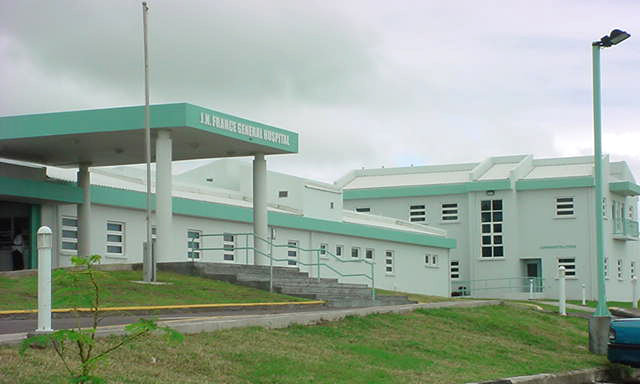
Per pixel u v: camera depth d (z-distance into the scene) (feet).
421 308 70.85
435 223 195.62
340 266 144.46
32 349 36.09
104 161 108.99
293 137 108.58
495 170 196.44
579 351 64.44
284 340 48.52
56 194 100.32
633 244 206.08
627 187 189.67
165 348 40.57
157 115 91.56
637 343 50.88
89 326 49.49
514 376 48.42
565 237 184.75
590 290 182.09
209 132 94.22
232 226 125.59
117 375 34.73
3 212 103.04
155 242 85.30
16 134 94.84
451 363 50.90
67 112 93.20
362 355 48.52
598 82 67.72
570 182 183.83
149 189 85.66
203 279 89.61
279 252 129.70
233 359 41.68
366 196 201.05
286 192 140.67
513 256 186.29
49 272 37.88
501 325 69.92
